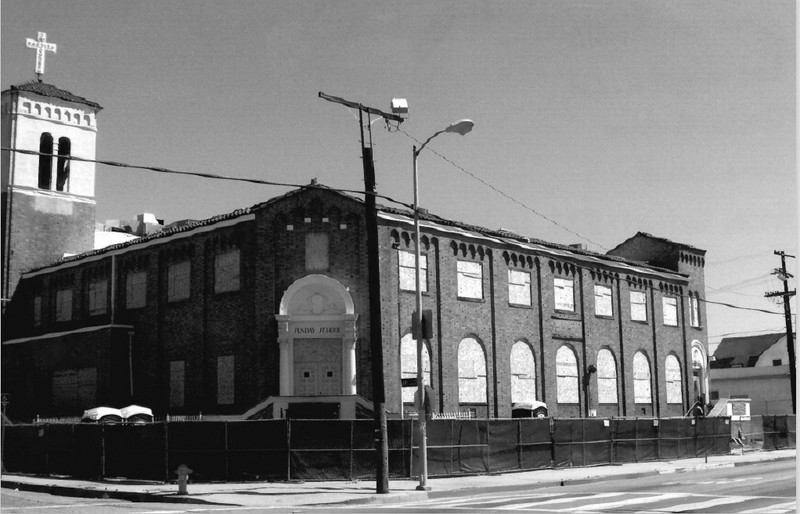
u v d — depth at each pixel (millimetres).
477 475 31531
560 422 35500
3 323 51062
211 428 29031
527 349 46219
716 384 87750
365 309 37969
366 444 29344
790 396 82750
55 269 50438
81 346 45750
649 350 54812
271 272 38469
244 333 39250
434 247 41875
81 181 55438
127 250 46031
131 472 30047
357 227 38531
